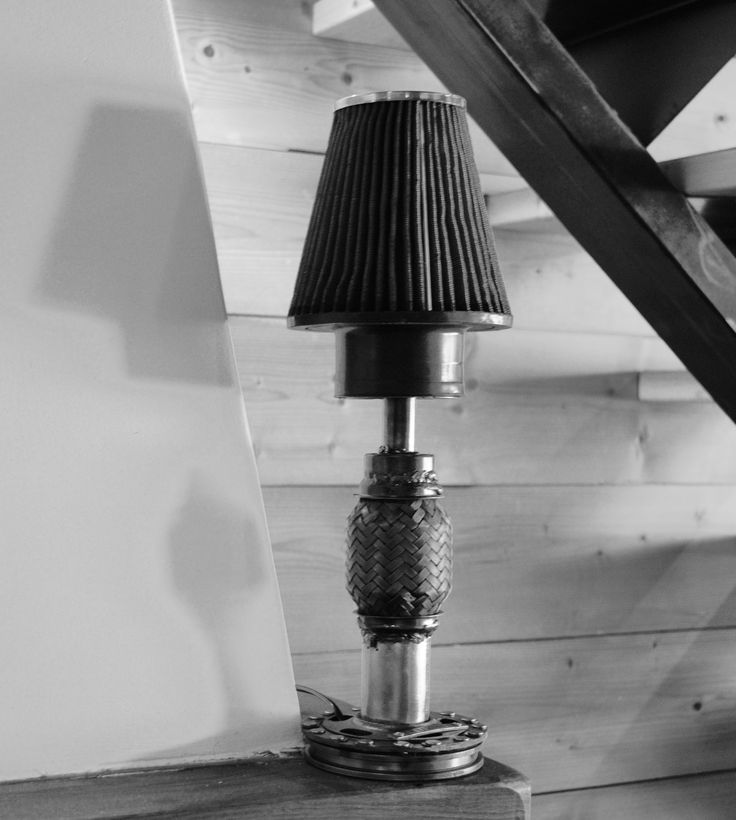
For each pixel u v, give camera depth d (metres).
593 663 2.11
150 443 1.25
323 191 1.28
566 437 2.08
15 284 1.21
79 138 1.23
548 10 1.68
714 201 1.70
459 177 1.25
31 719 1.19
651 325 1.76
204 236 1.28
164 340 1.26
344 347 1.29
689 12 1.63
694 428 2.20
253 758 1.27
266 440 1.84
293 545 1.86
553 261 2.07
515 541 2.04
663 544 2.17
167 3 1.28
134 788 1.17
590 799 2.11
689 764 2.20
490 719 2.02
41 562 1.20
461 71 1.57
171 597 1.25
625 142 1.53
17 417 1.20
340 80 1.89
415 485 1.28
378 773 1.21
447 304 1.22
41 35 1.23
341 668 1.89
